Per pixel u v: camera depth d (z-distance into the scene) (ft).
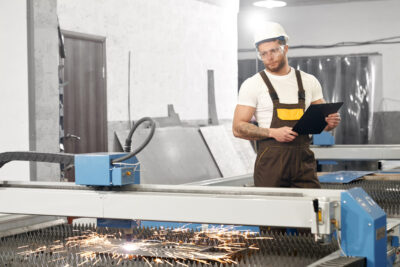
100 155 5.72
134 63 17.49
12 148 12.54
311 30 27.81
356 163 26.66
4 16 12.38
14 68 12.61
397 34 26.78
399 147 13.83
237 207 5.06
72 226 7.01
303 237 6.09
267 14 28.37
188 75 19.98
